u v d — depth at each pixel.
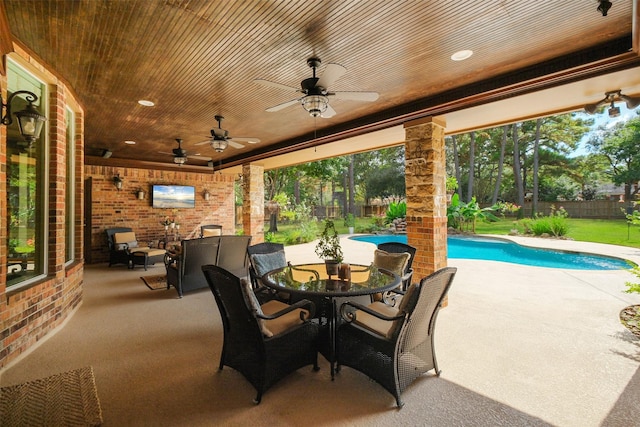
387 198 18.16
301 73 3.33
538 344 2.91
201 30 2.50
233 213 9.93
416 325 2.14
